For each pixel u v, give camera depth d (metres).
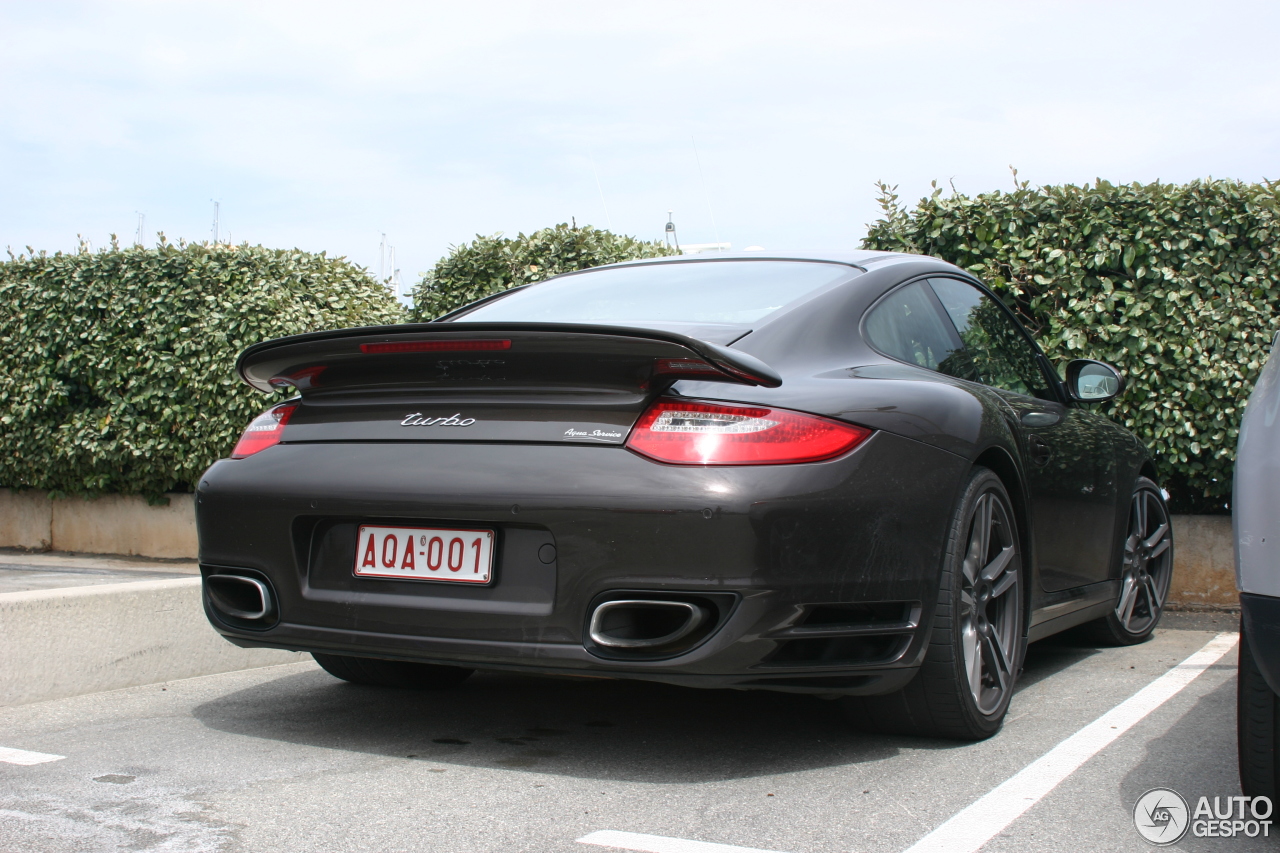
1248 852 2.12
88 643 3.51
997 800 2.42
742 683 2.40
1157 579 4.80
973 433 2.88
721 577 2.32
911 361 3.11
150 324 7.99
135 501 8.45
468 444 2.52
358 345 2.58
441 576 2.53
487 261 7.41
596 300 3.26
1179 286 5.65
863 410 2.58
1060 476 3.62
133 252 8.15
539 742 2.91
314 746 2.86
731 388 2.47
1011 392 3.64
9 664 3.30
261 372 2.84
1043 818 2.31
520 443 2.48
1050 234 5.86
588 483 2.38
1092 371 4.04
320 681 3.74
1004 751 2.82
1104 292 5.76
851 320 2.98
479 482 2.45
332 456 2.65
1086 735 2.99
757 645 2.36
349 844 2.13
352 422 2.70
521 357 2.47
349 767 2.66
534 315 3.24
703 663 2.34
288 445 2.76
